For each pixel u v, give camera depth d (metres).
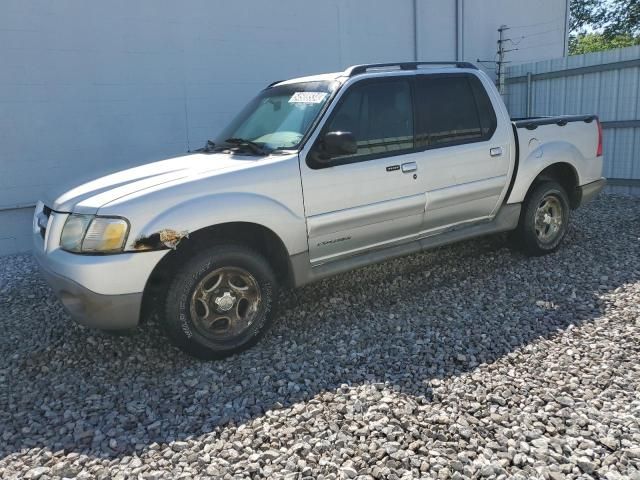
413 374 3.43
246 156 4.23
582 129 5.88
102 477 2.60
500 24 11.83
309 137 4.10
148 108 7.79
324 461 2.62
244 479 2.53
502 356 3.62
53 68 7.09
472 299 4.63
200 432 2.93
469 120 4.96
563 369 3.40
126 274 3.38
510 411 2.96
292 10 8.77
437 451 2.65
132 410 3.18
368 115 4.40
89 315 3.46
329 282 5.20
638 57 8.69
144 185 3.63
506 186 5.22
